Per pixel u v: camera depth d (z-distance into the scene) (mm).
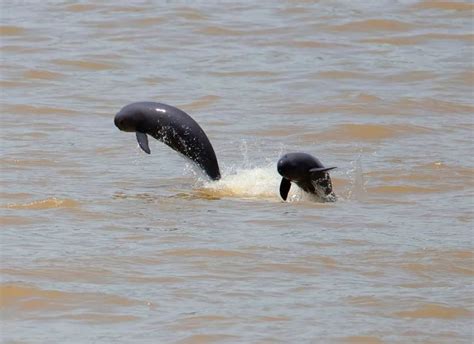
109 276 41438
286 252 44438
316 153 63406
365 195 54438
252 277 41750
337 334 36781
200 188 54906
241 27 95062
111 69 83125
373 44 91500
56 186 54719
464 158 61719
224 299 39500
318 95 76750
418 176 57844
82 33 92312
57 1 101438
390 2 103062
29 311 38406
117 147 63312
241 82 80312
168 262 43062
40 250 43938
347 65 85000
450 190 55531
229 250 44438
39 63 83375
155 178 57156
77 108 72562
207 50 89062
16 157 60000
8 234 46000
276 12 99562
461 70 83625
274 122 70000
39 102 73438
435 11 100438
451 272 42781
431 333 37125
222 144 65000
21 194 52750
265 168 58719
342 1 103312
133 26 94562
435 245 45719
